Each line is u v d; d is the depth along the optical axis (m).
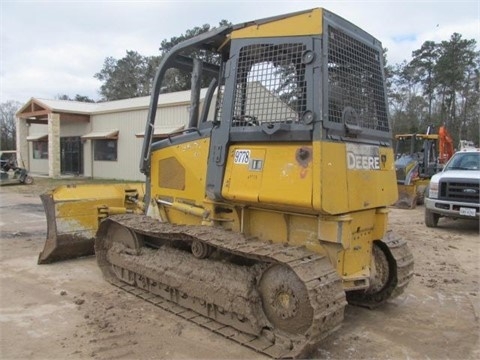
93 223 7.11
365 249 4.58
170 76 34.69
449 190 10.72
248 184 4.25
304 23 4.05
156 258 5.27
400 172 15.31
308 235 4.20
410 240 9.61
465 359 4.06
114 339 4.30
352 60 4.34
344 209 3.96
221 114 4.59
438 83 48.47
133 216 5.97
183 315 4.82
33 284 5.99
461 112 47.28
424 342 4.41
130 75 57.34
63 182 22.97
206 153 4.91
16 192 18.34
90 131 26.70
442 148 17.11
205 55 5.50
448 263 7.61
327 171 3.80
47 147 30.38
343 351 4.16
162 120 21.53
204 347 4.14
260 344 4.10
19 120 28.52
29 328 4.56
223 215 4.81
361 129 4.25
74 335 4.39
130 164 24.28
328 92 3.93
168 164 5.52
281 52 4.16
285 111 4.09
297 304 3.83
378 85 4.77
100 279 6.20
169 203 5.46
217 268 4.56
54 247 6.81
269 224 4.46
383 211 4.59
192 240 4.86
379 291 5.23
